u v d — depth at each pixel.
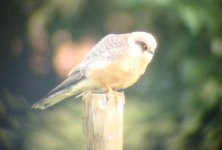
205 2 8.79
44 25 9.16
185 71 8.81
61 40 9.34
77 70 7.71
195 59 8.84
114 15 9.26
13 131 8.45
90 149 7.46
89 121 7.46
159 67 9.08
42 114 8.71
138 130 8.74
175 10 8.78
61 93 7.70
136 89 9.24
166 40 9.05
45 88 9.27
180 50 8.92
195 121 8.42
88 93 7.64
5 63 9.04
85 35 9.33
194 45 8.89
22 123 8.53
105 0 9.23
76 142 8.67
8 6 9.05
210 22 8.78
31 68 9.20
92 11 9.26
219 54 8.80
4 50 9.05
